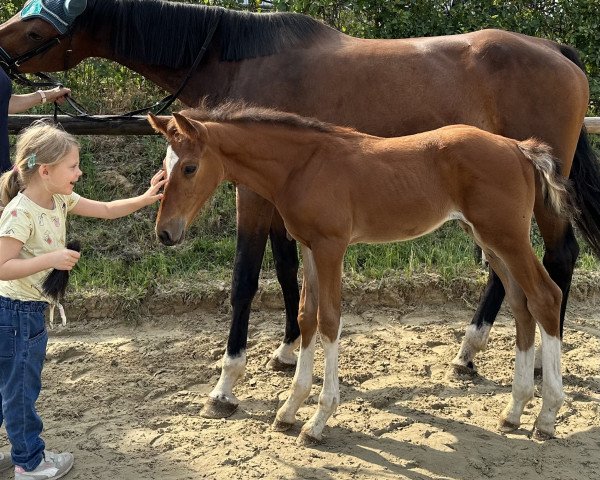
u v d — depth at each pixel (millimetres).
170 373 4277
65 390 4035
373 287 5355
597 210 4539
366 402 3885
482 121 4391
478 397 3979
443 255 5801
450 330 4945
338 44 4375
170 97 4566
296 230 3420
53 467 3129
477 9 7508
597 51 7867
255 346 4699
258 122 3455
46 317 5000
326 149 3395
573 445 3428
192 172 3344
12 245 2793
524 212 3377
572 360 4477
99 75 7043
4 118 3547
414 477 3145
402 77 4254
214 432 3561
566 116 4363
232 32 4320
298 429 3588
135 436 3521
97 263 5645
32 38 4418
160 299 5199
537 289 3391
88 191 6281
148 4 4445
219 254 5883
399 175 3359
